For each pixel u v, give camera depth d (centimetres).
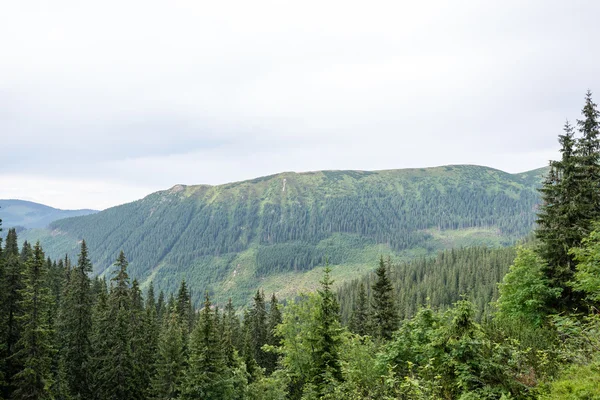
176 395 3416
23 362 3011
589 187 2442
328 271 2200
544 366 1310
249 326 6091
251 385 2339
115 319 4134
